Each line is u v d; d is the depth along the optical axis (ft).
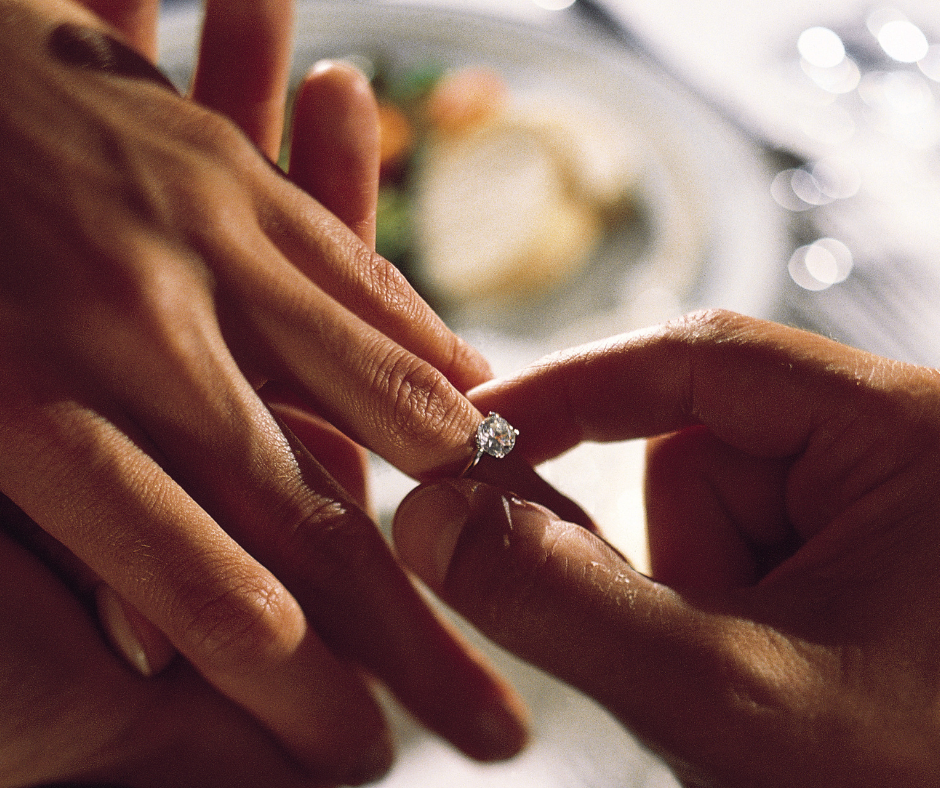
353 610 0.69
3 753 0.69
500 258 1.02
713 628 0.62
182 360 0.69
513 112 1.09
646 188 1.01
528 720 0.71
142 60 0.76
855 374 0.68
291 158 0.79
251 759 0.70
